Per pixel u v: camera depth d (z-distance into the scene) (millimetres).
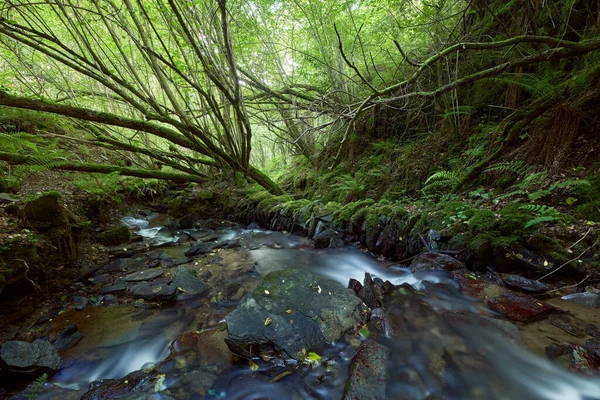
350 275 3928
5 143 5129
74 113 5742
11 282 2912
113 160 9797
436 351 2188
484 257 3201
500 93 5660
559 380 1851
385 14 7539
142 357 2445
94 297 3467
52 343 2549
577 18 4602
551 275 2846
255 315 2410
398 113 7668
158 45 7266
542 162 4035
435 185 5566
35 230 3652
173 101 6594
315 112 6098
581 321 2250
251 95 9188
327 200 7895
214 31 6543
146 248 5367
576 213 3221
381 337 2348
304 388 1953
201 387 1982
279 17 8516
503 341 2195
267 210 6883
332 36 8336
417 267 3484
